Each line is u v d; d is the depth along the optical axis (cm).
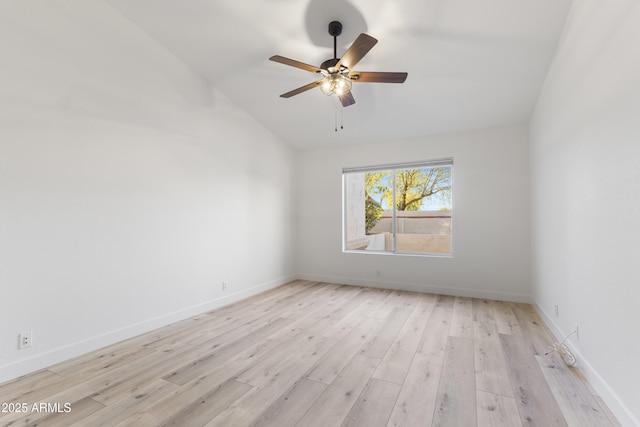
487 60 301
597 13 195
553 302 299
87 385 211
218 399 194
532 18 248
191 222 359
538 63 296
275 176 504
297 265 561
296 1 259
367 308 383
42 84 236
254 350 266
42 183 236
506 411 181
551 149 299
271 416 178
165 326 325
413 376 221
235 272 420
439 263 452
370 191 565
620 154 169
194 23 296
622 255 168
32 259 230
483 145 427
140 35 306
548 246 316
